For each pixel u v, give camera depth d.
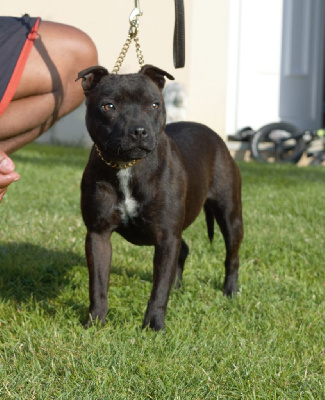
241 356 3.47
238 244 4.96
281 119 16.78
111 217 3.90
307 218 7.69
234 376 3.26
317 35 17.00
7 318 4.09
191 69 15.56
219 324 4.06
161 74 3.93
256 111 16.48
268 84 16.53
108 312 4.30
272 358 3.49
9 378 3.11
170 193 3.90
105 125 3.67
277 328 4.07
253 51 16.27
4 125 3.54
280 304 4.57
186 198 4.27
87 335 3.64
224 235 4.98
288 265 5.73
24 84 3.49
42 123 3.76
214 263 5.66
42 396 2.97
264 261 5.82
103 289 3.96
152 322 3.84
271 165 13.96
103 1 15.32
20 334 3.72
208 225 5.27
